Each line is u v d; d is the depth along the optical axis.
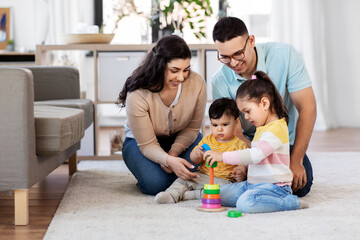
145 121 2.29
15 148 1.93
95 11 5.57
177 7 3.86
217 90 2.40
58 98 3.25
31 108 1.96
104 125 6.02
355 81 5.65
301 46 5.43
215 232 1.71
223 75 2.38
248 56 2.17
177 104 2.31
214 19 5.43
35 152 2.01
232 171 2.28
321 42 5.49
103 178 2.87
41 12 5.25
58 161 2.41
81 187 2.58
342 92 5.67
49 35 5.23
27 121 1.93
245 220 1.85
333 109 5.68
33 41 5.49
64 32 5.23
